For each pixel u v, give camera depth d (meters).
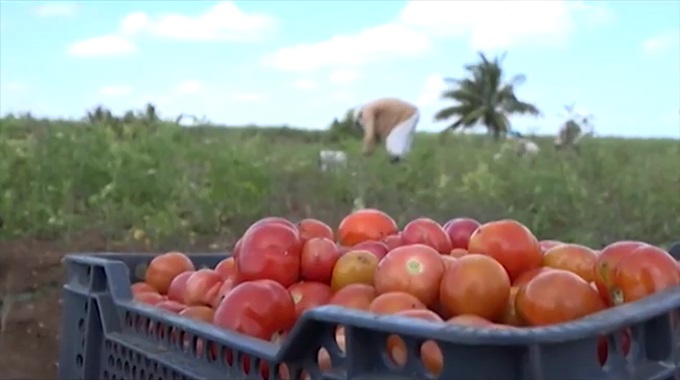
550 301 1.69
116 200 7.94
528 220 9.48
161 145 8.82
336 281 2.16
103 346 2.12
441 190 10.73
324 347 1.38
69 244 7.26
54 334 4.86
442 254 2.27
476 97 59.38
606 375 1.28
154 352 1.85
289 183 10.17
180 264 2.65
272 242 2.19
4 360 4.39
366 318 1.28
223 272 2.42
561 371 1.18
